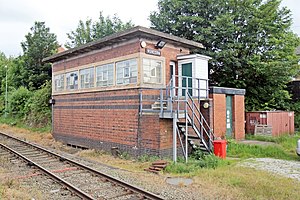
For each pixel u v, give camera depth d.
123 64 13.20
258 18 22.56
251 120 18.83
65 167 10.34
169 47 13.83
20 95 31.12
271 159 11.46
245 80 23.66
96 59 15.06
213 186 7.60
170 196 6.87
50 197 6.93
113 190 7.46
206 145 11.75
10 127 28.03
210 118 12.85
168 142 11.55
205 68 14.41
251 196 6.73
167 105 11.67
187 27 23.58
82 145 16.03
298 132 21.55
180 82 14.22
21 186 7.77
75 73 17.00
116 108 13.48
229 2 22.84
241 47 22.42
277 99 24.81
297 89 27.33
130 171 9.70
